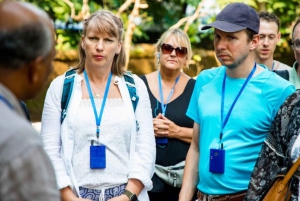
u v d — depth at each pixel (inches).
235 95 179.3
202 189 182.5
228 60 176.7
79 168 177.6
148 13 468.8
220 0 414.9
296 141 156.2
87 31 183.0
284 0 435.8
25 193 89.6
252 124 175.6
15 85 100.0
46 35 99.7
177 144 223.8
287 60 455.2
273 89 176.2
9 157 89.0
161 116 225.0
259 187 164.7
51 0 409.7
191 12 472.1
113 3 437.7
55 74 408.8
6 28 96.3
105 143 177.8
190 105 194.4
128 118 181.2
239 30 174.6
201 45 478.0
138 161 183.0
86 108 180.5
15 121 91.7
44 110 183.2
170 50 232.7
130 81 187.3
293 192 155.7
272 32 245.1
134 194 178.7
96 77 184.9
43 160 91.9
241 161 175.3
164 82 235.5
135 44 444.5
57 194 93.9
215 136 179.5
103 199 177.5
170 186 223.0
